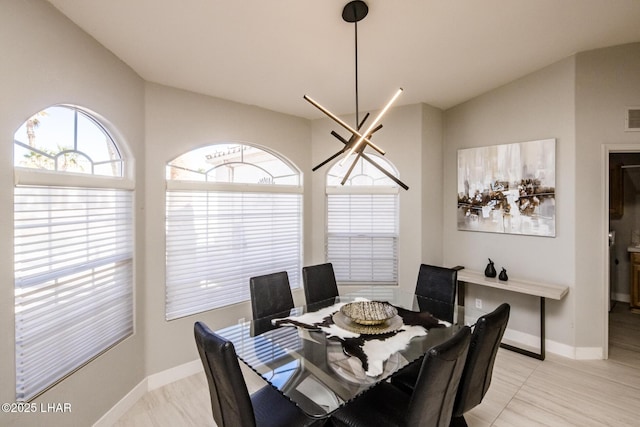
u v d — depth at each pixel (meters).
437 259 3.90
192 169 3.07
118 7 1.83
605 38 2.78
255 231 3.52
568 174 3.08
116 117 2.32
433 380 1.41
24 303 1.66
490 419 2.28
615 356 3.13
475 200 3.71
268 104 3.43
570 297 3.10
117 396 2.32
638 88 2.93
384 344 1.99
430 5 2.05
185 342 2.93
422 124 3.67
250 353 1.97
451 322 2.34
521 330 3.46
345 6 1.97
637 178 4.43
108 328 2.27
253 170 3.56
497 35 2.50
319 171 3.98
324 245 3.97
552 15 2.32
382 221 3.91
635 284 4.24
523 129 3.34
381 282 3.92
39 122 1.83
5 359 1.53
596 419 2.26
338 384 1.63
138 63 2.43
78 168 2.10
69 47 1.89
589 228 3.03
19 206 1.66
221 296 3.23
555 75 3.12
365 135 1.99
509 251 3.48
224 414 1.58
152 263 2.71
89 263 2.10
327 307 2.70
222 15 1.98
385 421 1.66
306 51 2.47
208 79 2.78
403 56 2.66
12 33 1.54
